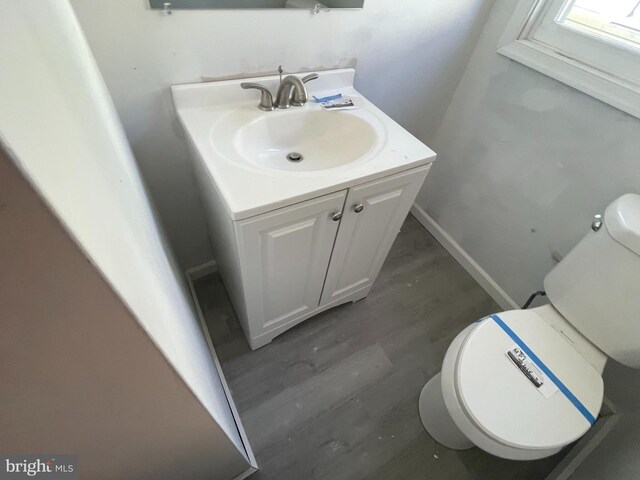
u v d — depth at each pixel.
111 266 0.27
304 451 1.09
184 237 1.30
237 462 0.85
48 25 0.35
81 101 0.41
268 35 0.92
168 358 0.35
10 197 0.17
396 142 0.95
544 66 1.16
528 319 1.04
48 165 0.21
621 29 1.03
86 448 0.42
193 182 1.15
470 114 1.50
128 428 0.43
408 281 1.64
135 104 0.88
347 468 1.07
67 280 0.23
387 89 1.32
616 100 1.02
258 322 1.14
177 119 0.96
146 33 0.78
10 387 0.28
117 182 0.47
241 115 0.95
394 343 1.39
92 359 0.30
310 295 1.21
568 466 1.08
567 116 1.16
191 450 0.58
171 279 0.74
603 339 0.98
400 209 1.09
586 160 1.14
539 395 0.87
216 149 0.83
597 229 0.97
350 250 1.12
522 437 0.80
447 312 1.53
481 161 1.51
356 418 1.18
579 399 0.88
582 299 1.00
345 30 1.03
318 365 1.29
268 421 1.14
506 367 0.92
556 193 1.26
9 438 0.34
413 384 1.28
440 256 1.78
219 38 0.86
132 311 0.28
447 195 1.73
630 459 0.88
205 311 1.39
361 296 1.48
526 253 1.43
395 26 1.12
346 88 1.16
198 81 0.92
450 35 1.27
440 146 1.70
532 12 1.18
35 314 0.24
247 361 1.28
